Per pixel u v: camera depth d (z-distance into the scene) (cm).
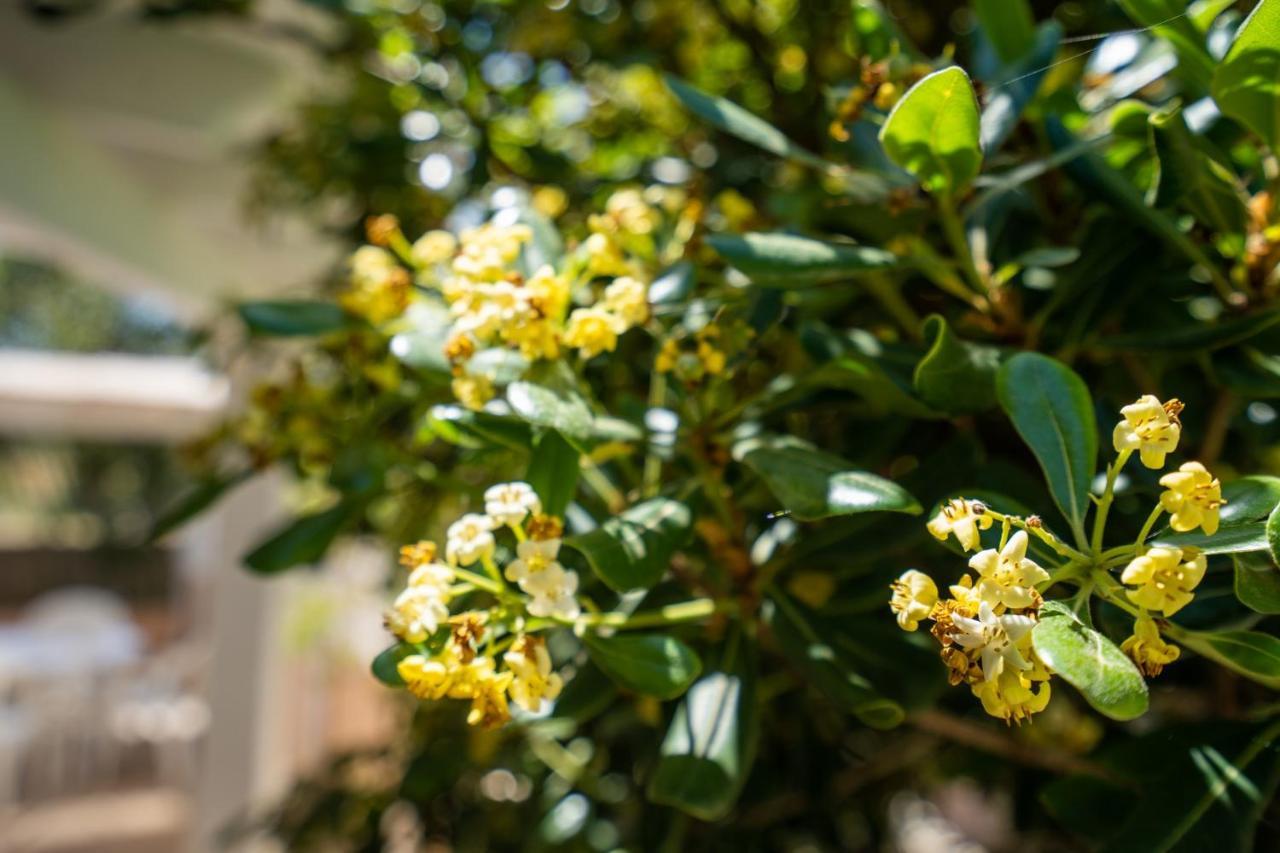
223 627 125
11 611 338
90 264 112
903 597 27
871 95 38
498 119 68
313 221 88
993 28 40
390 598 81
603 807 56
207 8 73
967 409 34
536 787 62
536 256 39
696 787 34
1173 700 55
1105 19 48
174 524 46
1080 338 38
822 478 32
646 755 52
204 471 50
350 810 73
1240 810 31
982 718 52
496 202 48
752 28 69
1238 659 28
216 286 137
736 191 64
